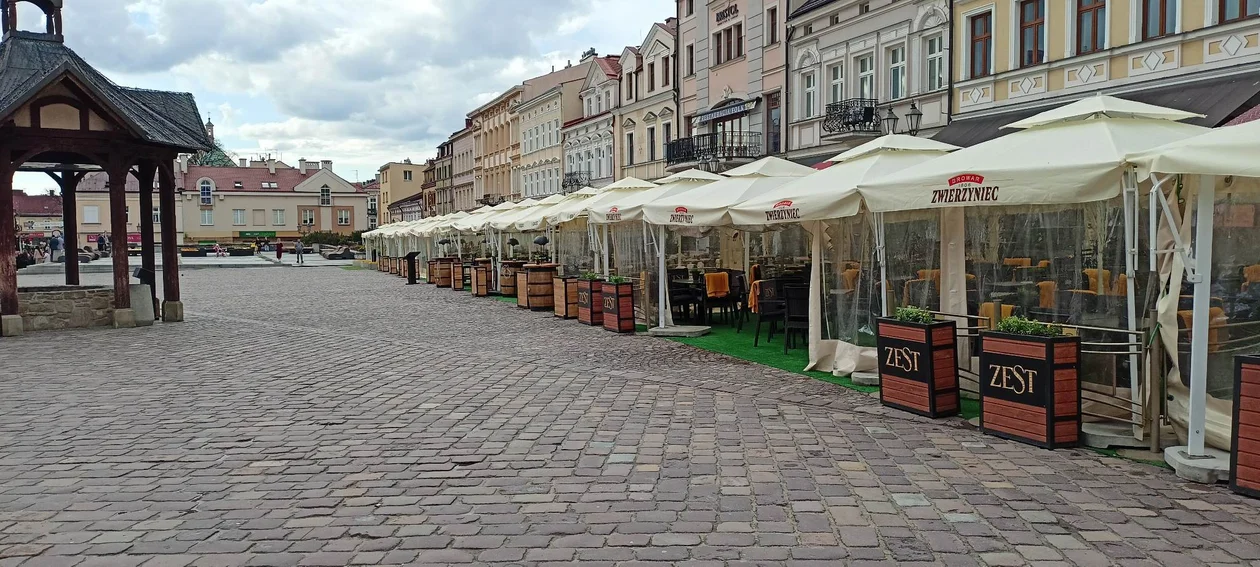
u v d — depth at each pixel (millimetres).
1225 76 15414
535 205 24984
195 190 97250
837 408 8195
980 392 7141
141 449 6797
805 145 28062
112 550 4590
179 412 8242
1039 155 7117
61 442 7043
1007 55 20125
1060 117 7641
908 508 5188
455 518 5078
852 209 8844
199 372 10797
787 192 10453
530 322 17344
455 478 5926
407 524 4980
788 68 28703
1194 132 7293
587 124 49719
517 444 6867
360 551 4555
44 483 5871
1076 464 6133
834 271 10227
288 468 6219
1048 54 19109
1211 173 5078
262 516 5152
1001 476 5848
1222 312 6246
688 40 36531
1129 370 6746
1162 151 5504
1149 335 6367
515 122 65188
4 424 7719
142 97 18484
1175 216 6418
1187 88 15836
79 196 93125
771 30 30203
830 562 4355
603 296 15742
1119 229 7422
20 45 16531
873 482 5734
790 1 28703
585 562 4371
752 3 30844
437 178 91188
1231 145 5043
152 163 18609
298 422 7758
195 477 6000
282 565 4371
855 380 9500
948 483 5695
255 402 8727
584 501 5379
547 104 57562
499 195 69188
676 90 37500
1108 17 17641
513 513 5160
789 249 19969
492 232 28844
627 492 5562
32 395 9172
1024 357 6699
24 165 18562
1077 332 6945
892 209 8234
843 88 26312
